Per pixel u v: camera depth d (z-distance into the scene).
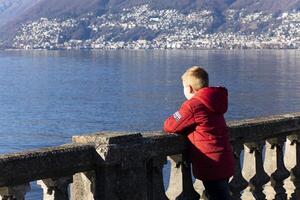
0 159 5.60
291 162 9.70
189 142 7.30
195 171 7.27
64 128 107.75
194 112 7.11
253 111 120.69
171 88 169.50
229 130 8.18
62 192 6.22
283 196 9.33
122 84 187.75
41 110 134.12
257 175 8.79
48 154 6.00
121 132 6.89
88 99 150.12
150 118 113.56
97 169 6.55
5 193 5.72
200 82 7.29
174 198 7.59
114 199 6.63
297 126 9.48
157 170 7.24
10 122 117.94
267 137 8.91
